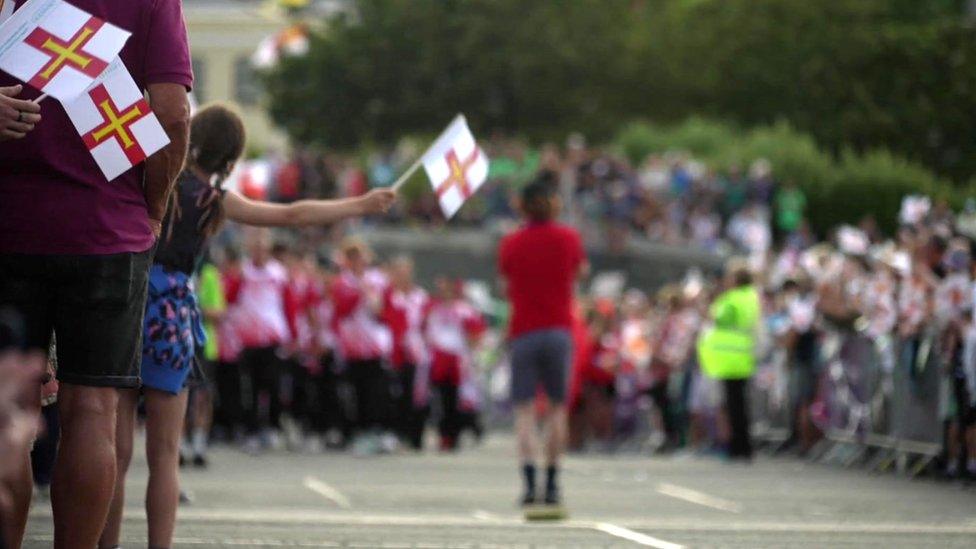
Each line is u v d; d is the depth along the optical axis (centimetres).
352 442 6059
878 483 4384
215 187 2116
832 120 17225
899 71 15838
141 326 1667
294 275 5988
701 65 19400
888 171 13925
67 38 1544
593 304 6950
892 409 4844
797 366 5572
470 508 3462
